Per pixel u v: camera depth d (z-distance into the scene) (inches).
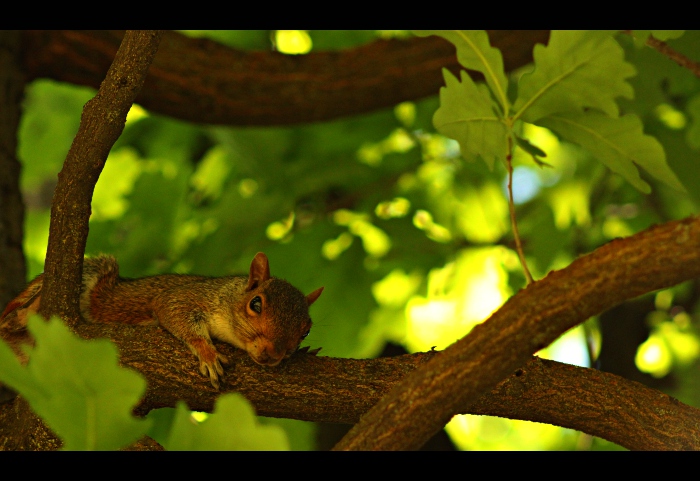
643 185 265.1
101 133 253.4
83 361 146.9
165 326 330.6
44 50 425.1
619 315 616.4
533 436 783.7
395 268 569.0
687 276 189.0
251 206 561.6
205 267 540.1
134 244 542.0
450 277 579.2
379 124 612.4
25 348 158.6
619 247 193.5
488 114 258.4
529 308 195.8
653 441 256.5
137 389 150.3
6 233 388.5
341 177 578.6
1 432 267.3
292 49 615.2
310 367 271.0
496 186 617.3
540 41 437.4
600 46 242.4
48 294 264.1
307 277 557.0
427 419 196.7
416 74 456.8
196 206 633.6
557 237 557.0
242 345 316.8
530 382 261.9
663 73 484.4
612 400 259.9
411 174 594.9
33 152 626.5
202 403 270.2
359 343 565.3
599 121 256.2
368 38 603.2
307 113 465.7
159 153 631.8
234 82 446.3
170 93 442.0
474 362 195.8
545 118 261.1
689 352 617.9
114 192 623.8
